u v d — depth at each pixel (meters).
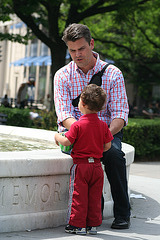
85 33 4.09
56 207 4.29
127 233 4.15
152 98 39.81
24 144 5.68
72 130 3.85
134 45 24.19
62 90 4.39
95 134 3.88
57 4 14.79
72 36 4.05
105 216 4.85
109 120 4.51
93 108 3.85
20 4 15.31
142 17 21.31
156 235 4.17
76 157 3.92
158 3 17.98
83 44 4.10
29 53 45.31
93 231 3.98
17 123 13.65
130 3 15.40
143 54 24.89
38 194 4.10
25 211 4.02
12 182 3.88
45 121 13.00
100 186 3.98
